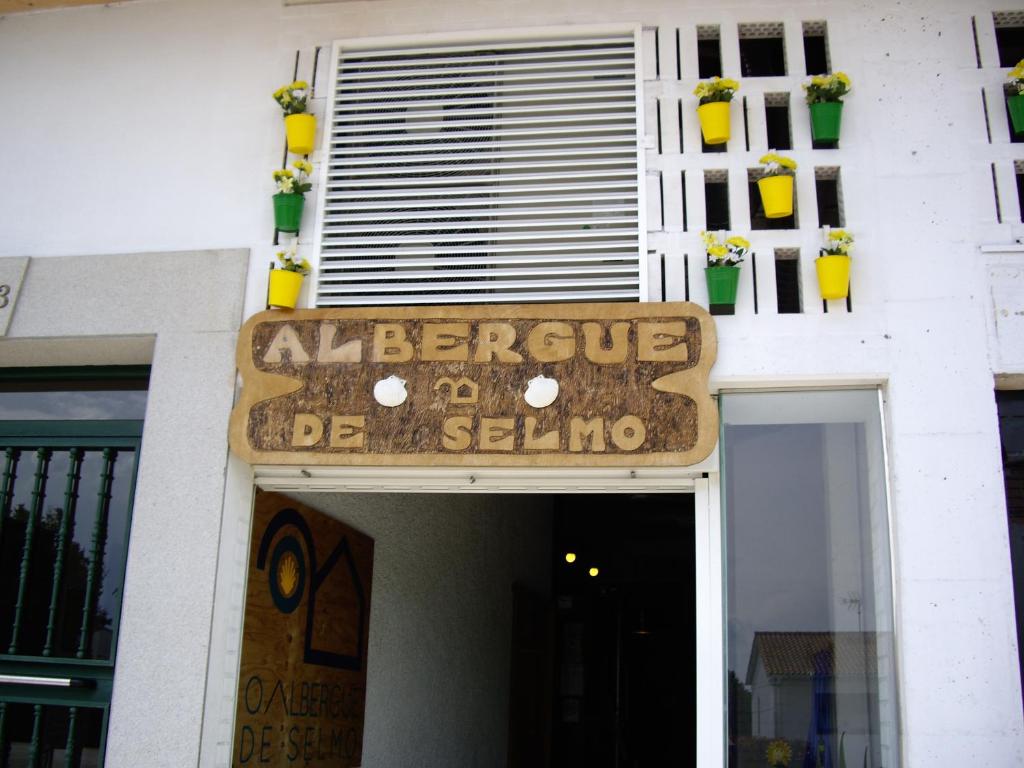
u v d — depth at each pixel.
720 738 3.95
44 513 4.85
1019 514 4.18
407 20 4.82
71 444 4.92
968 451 4.02
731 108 4.48
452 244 4.61
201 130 4.85
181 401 4.46
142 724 4.11
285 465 4.28
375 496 5.81
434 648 6.55
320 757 4.94
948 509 3.97
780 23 4.59
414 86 4.78
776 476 4.18
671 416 4.06
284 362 4.34
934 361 4.12
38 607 4.72
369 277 4.53
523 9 4.75
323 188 4.65
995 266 4.20
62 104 5.00
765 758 3.90
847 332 4.17
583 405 4.12
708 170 4.45
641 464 4.04
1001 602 3.86
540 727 8.90
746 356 4.18
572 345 4.20
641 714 9.31
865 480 4.13
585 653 9.52
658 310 4.19
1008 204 4.25
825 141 4.37
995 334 4.12
